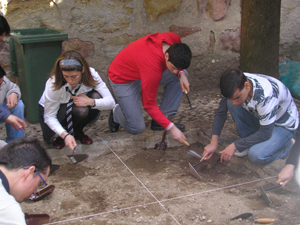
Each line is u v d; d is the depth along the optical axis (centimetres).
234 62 519
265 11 356
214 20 488
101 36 447
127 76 332
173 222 235
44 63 376
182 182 293
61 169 314
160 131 373
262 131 273
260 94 256
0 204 137
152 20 461
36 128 389
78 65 274
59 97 301
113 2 438
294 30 539
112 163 328
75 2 423
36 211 250
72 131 318
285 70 497
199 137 375
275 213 241
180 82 347
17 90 315
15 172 151
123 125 362
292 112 284
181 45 273
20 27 413
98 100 315
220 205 254
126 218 241
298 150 251
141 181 295
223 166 325
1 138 359
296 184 274
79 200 265
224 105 307
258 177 299
